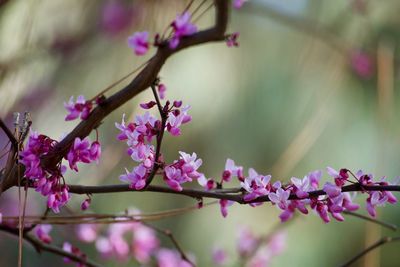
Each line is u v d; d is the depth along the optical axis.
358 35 1.48
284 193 0.78
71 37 1.27
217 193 0.79
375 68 1.44
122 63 1.25
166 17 1.09
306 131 1.15
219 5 0.84
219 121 1.49
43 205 1.46
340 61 1.41
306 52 1.42
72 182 1.21
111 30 1.27
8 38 1.07
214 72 1.43
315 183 0.79
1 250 1.42
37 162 0.78
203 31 0.84
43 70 1.24
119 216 0.86
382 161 1.15
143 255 1.07
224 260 1.18
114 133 1.27
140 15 1.18
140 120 0.78
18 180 0.78
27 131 0.80
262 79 1.47
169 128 0.78
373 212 0.78
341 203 0.78
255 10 1.33
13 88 1.06
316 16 1.46
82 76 1.32
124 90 0.81
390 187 0.77
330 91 1.41
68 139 0.79
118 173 1.30
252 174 0.79
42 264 1.43
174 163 0.78
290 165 1.16
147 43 0.83
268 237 1.11
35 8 1.07
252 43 1.45
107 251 1.06
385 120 1.14
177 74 1.40
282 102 1.48
